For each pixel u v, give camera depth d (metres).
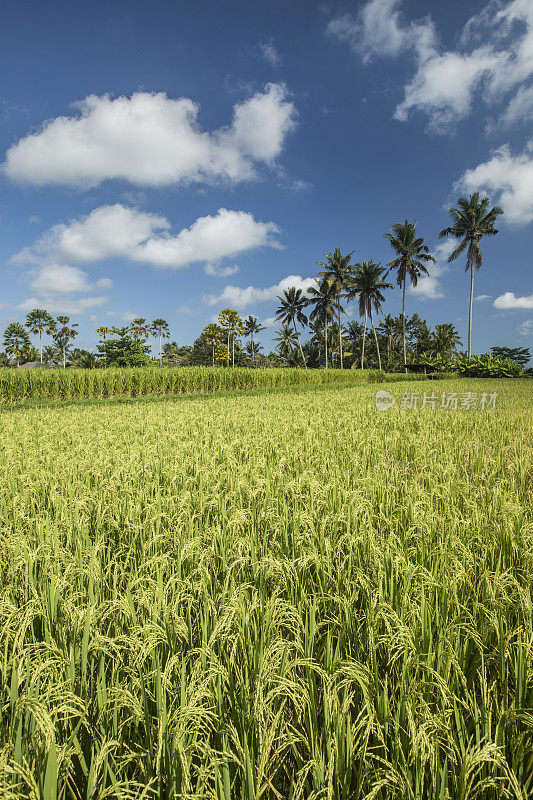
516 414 10.36
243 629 1.97
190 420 9.80
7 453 5.73
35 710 1.44
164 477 4.86
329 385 34.06
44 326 79.69
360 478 4.46
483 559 2.61
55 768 1.37
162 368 27.30
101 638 1.87
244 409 12.41
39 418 10.88
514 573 2.58
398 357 70.00
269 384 33.84
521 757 1.50
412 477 4.79
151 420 9.90
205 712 1.48
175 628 1.99
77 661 1.94
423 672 1.82
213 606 2.13
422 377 48.88
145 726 1.61
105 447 6.11
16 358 90.56
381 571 2.38
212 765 1.48
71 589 2.36
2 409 16.16
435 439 6.80
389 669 1.99
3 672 1.83
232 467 4.90
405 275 53.22
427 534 2.95
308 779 1.62
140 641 1.87
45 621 2.10
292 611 2.08
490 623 2.04
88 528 3.36
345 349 72.06
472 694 1.88
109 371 24.86
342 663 1.79
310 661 1.80
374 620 1.95
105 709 1.65
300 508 3.66
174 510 3.53
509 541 2.84
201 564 2.54
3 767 1.31
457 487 4.14
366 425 8.77
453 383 32.47
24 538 3.00
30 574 2.66
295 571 2.51
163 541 3.05
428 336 79.31
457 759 1.56
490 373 45.47
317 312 58.38
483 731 1.68
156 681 1.74
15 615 2.05
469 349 48.47
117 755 1.65
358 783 1.48
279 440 6.76
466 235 46.31
